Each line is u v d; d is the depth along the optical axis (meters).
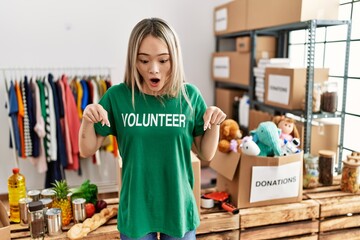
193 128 1.18
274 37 3.16
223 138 1.97
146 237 1.18
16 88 2.92
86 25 3.43
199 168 1.76
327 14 2.34
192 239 1.24
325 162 2.19
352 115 2.56
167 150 1.12
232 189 1.94
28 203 1.70
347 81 2.46
